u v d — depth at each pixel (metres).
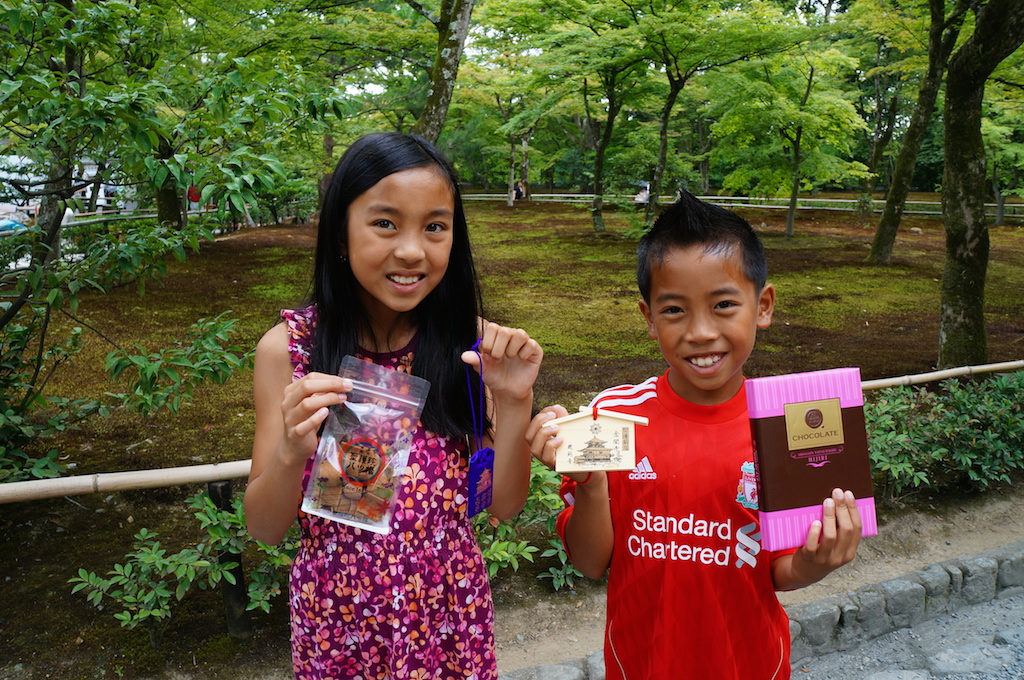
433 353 1.48
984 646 3.11
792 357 7.19
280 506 1.34
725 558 1.49
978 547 3.86
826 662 3.06
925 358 7.14
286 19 8.66
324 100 3.47
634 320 8.77
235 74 3.18
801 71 17.67
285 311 1.47
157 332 7.21
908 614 3.25
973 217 5.84
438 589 1.46
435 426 1.44
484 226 19.59
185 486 3.83
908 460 4.05
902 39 14.34
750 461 1.49
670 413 1.56
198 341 3.49
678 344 1.42
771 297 1.53
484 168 33.09
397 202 1.30
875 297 10.38
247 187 2.88
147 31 3.51
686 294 1.38
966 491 4.28
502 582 3.32
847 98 21.22
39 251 3.42
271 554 2.83
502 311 9.14
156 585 2.76
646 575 1.54
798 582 1.41
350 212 1.34
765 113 16.39
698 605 1.50
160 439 4.56
